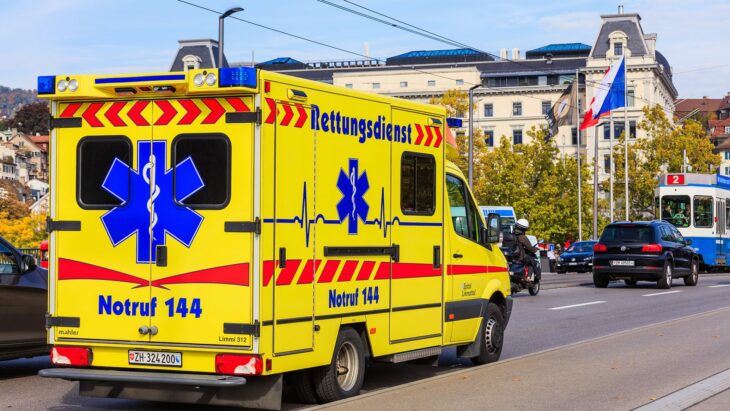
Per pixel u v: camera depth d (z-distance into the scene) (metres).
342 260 9.49
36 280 12.00
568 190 72.75
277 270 8.62
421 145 10.86
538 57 120.75
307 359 9.02
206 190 8.62
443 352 14.38
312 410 9.16
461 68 115.50
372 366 12.80
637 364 12.47
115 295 8.91
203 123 8.64
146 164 8.84
